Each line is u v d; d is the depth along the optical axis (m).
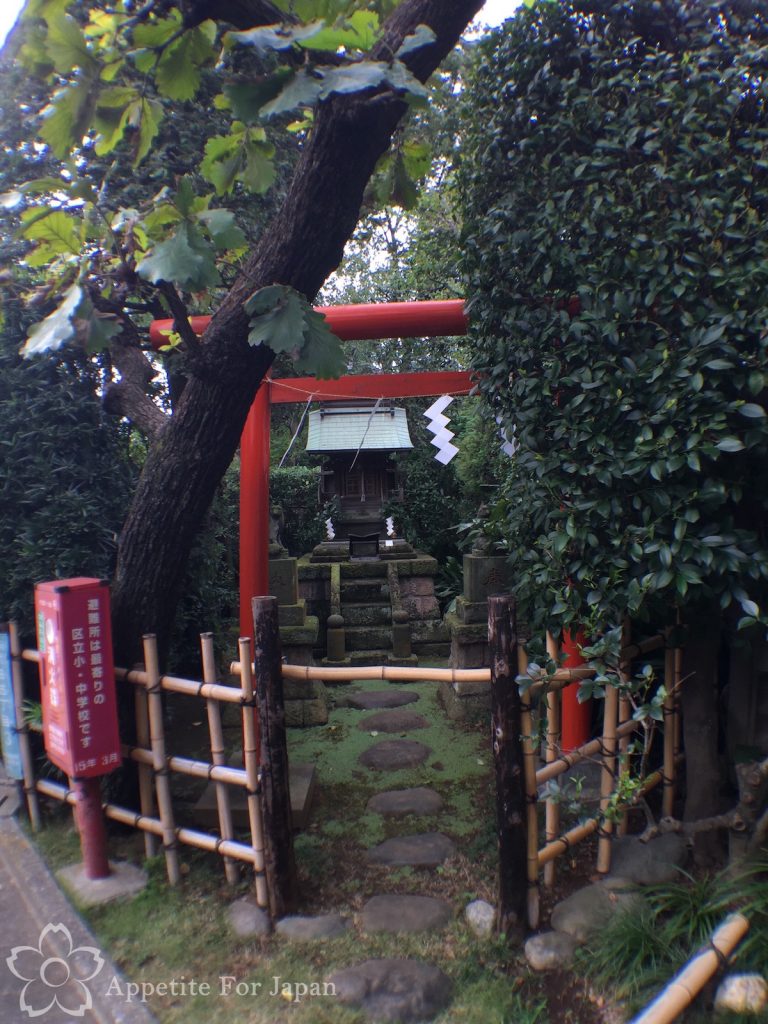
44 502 3.96
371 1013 2.32
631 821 3.26
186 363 3.15
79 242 2.60
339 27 2.47
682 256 2.51
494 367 3.10
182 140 4.93
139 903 2.94
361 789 4.03
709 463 2.50
